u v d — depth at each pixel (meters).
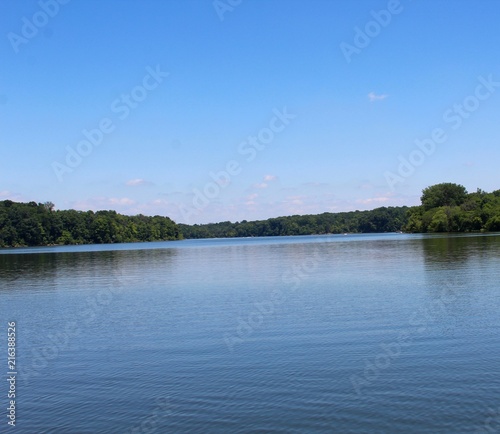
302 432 15.46
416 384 18.92
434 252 84.00
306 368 21.36
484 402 17.03
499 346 23.44
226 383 19.92
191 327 30.17
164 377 21.02
